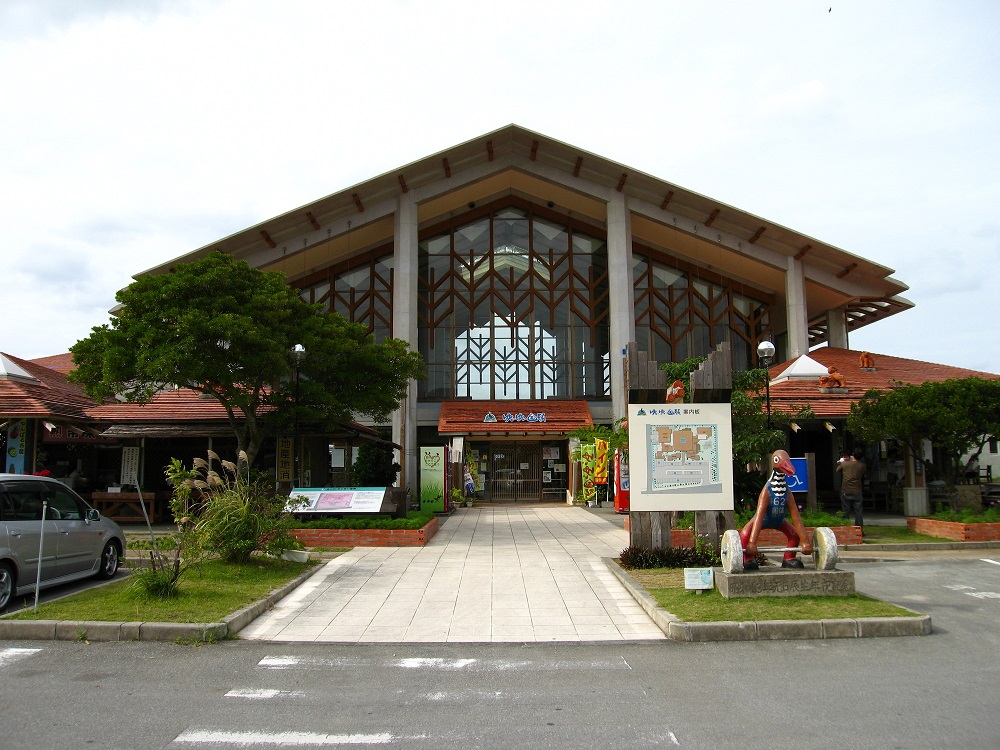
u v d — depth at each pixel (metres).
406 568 13.13
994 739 5.44
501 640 8.61
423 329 34.88
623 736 5.57
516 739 5.52
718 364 12.76
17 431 20.09
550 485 33.53
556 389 34.53
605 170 32.34
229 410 19.19
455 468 30.81
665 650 8.14
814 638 8.60
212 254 18.98
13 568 9.70
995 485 25.06
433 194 32.94
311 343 18.94
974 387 17.53
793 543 10.80
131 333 16.94
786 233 31.56
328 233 32.47
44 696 6.52
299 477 20.95
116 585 11.13
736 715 6.01
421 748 5.35
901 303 34.59
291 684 6.92
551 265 35.50
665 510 12.59
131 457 22.67
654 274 36.06
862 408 19.48
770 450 16.53
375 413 21.50
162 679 7.05
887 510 25.94
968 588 11.59
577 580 11.99
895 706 6.19
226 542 12.13
